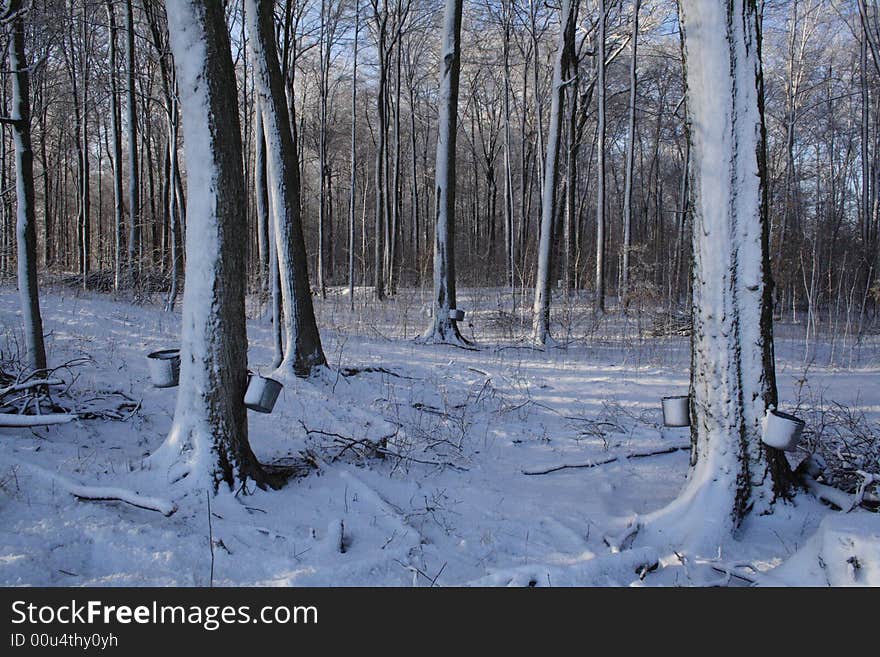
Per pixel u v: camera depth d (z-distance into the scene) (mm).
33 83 18250
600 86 18109
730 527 4441
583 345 12969
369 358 9953
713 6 4527
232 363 4762
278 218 8211
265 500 4754
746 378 4598
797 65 24781
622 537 4414
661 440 7020
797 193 26625
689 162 4801
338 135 34688
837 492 4781
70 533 3699
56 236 32125
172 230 12797
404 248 37094
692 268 4812
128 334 9188
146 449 5547
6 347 7355
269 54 8164
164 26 16016
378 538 4379
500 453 6848
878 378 9273
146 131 21516
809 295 11891
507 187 23625
